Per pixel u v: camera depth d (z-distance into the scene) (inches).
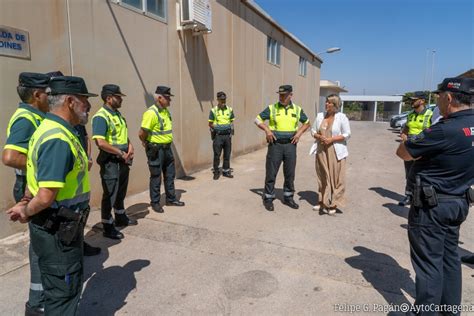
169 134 202.1
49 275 79.8
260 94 470.3
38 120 105.3
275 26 504.4
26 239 156.3
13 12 150.1
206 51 319.0
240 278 128.0
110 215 160.2
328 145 194.4
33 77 105.0
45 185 71.1
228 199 231.3
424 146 92.0
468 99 90.5
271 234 170.7
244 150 433.4
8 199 153.9
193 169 313.9
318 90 832.9
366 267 137.3
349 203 226.5
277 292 119.0
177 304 111.7
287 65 579.8
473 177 92.0
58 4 170.9
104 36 200.4
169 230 173.2
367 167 360.8
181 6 269.1
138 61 229.9
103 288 120.3
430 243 94.3
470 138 88.5
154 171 197.5
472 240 167.2
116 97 159.6
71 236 77.8
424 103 205.8
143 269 134.0
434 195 91.7
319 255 147.7
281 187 268.4
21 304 110.7
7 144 100.4
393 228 181.5
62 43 174.2
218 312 107.8
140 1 230.2
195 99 307.0
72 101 78.0
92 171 197.5
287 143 207.2
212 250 151.3
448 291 99.1
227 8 355.6
